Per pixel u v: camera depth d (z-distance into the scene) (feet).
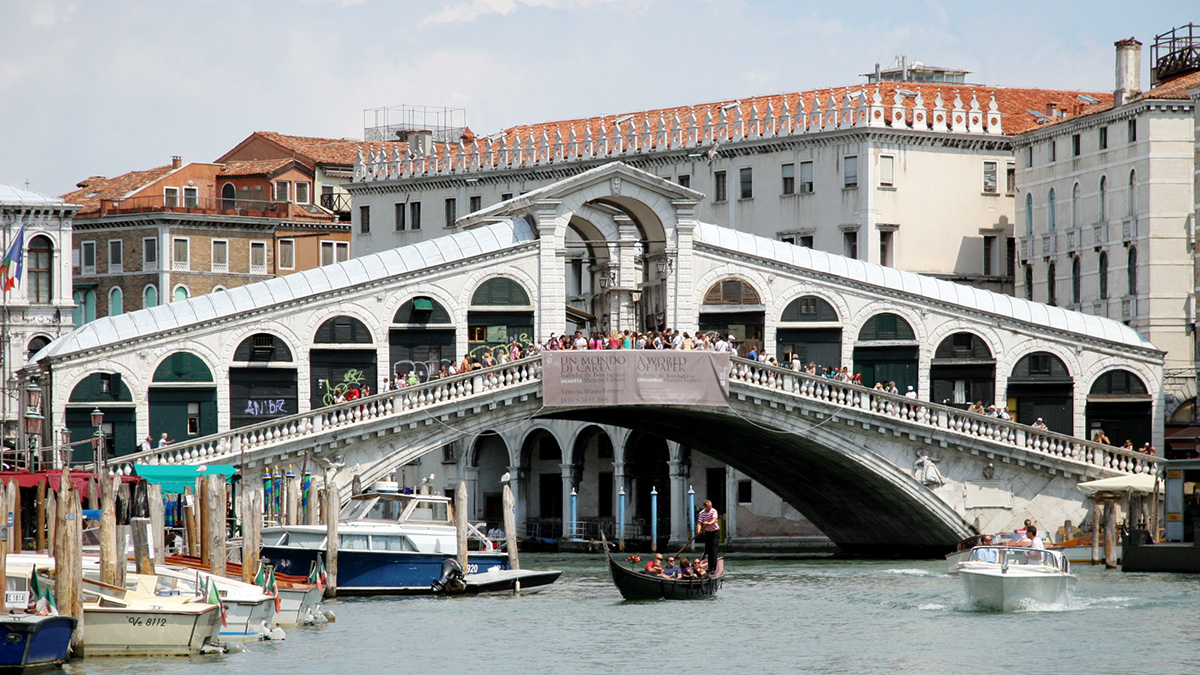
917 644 138.72
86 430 203.92
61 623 118.11
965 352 231.30
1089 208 256.73
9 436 239.09
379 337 215.10
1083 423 232.53
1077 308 260.01
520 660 131.95
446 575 175.63
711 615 158.61
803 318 228.02
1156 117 242.58
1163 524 213.05
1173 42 263.90
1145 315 243.40
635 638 143.33
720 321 226.38
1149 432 233.55
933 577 199.62
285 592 148.87
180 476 172.24
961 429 216.13
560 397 204.44
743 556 249.96
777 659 131.95
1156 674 123.85
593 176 219.00
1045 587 158.71
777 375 210.79
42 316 248.52
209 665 126.21
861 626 149.79
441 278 217.36
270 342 211.20
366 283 214.28
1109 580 184.65
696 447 249.75
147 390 205.87
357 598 171.94
